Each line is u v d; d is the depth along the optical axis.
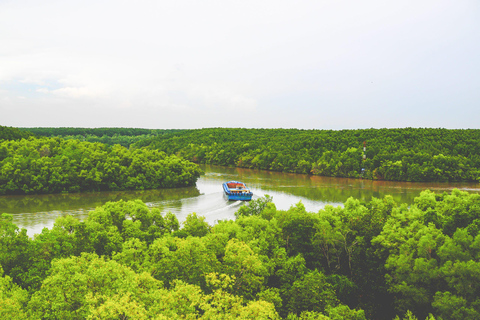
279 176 173.75
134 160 133.88
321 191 126.50
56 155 133.00
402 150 170.88
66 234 40.78
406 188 135.12
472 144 183.88
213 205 100.94
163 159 147.50
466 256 35.25
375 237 43.97
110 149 154.25
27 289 32.97
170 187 135.12
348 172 167.88
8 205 99.00
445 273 34.00
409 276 37.03
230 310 25.81
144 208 49.03
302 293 34.81
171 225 49.75
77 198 111.19
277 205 99.62
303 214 49.38
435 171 150.12
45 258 36.50
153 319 22.59
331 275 41.22
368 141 198.25
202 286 31.91
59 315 25.77
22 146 141.50
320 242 45.78
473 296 34.19
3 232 36.69
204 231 47.12
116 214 49.94
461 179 153.12
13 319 24.59
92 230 41.28
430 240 37.47
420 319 36.56
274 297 32.88
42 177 115.00
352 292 40.06
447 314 32.88
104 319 22.86
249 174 182.00
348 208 52.66
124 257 35.78
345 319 31.41
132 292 25.44
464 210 44.22
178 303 25.70
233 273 33.22
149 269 32.97
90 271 28.42
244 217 51.28
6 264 35.28
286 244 47.72
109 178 125.50
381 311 39.84
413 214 48.16
